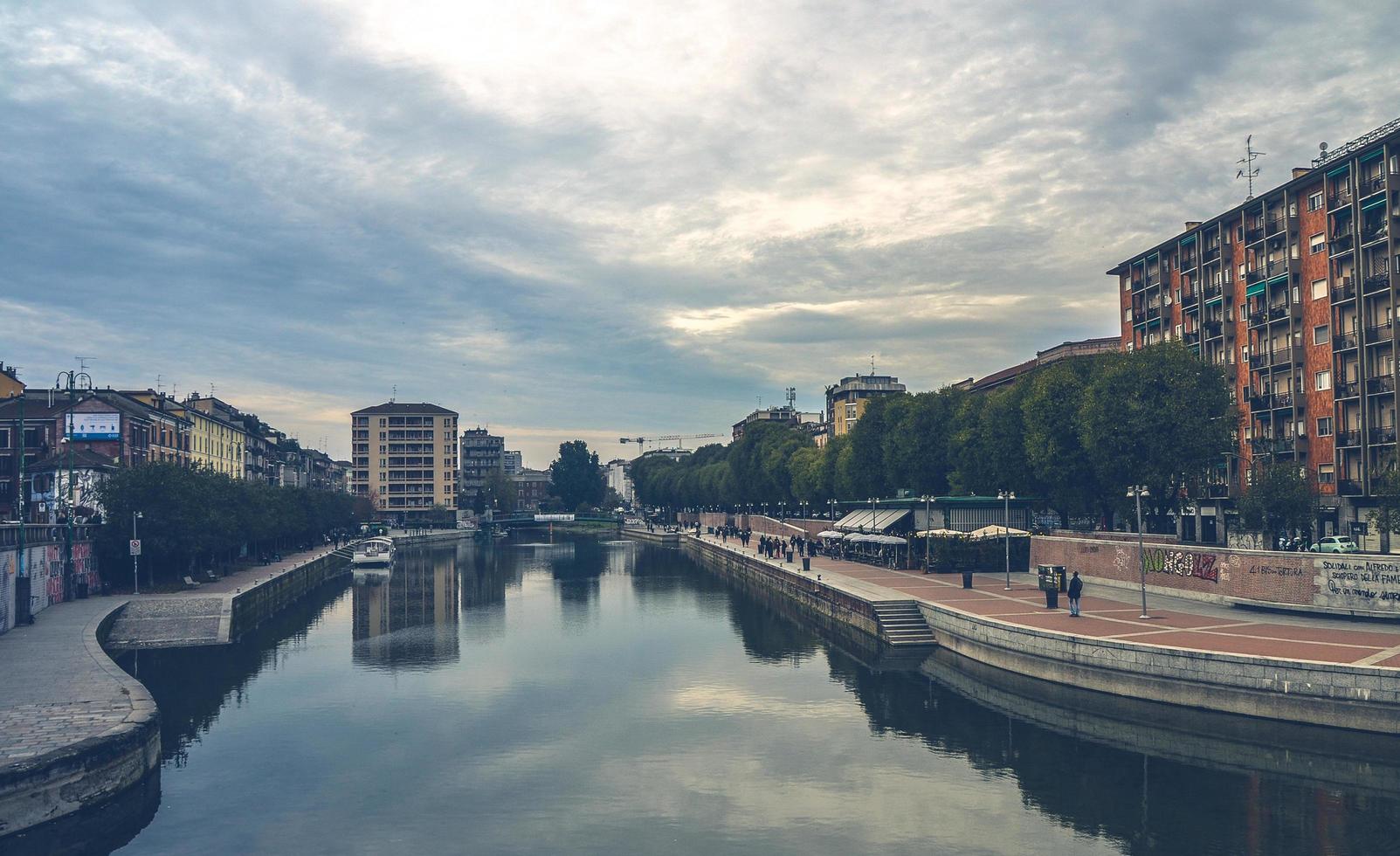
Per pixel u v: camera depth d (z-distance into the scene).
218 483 83.06
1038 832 23.83
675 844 23.56
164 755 31.70
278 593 77.69
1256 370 78.56
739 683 42.62
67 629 46.69
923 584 59.94
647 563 124.19
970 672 42.97
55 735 25.48
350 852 23.25
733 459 165.75
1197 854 22.09
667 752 31.59
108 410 85.38
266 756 31.52
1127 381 62.25
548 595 83.44
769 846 23.28
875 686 41.16
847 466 104.62
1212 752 29.42
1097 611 45.12
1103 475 63.25
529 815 25.75
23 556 48.50
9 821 22.22
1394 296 64.56
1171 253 91.69
